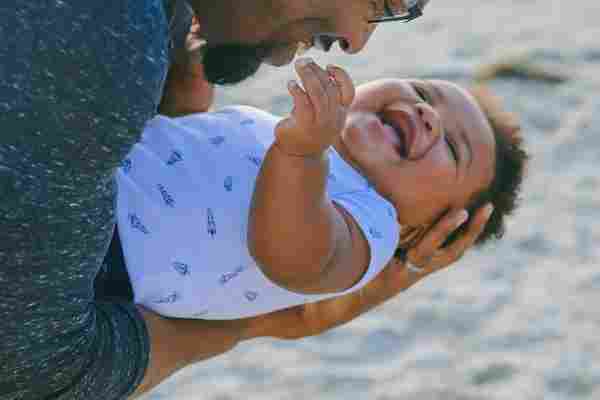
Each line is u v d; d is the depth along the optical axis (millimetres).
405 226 4008
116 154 2377
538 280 7520
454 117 4145
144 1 2344
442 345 6902
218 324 3336
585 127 9375
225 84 2895
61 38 2262
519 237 7938
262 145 3408
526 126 9391
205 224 3172
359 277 3402
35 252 2381
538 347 6875
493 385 6566
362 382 6566
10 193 2311
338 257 3250
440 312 7180
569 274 7570
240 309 3279
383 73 10016
